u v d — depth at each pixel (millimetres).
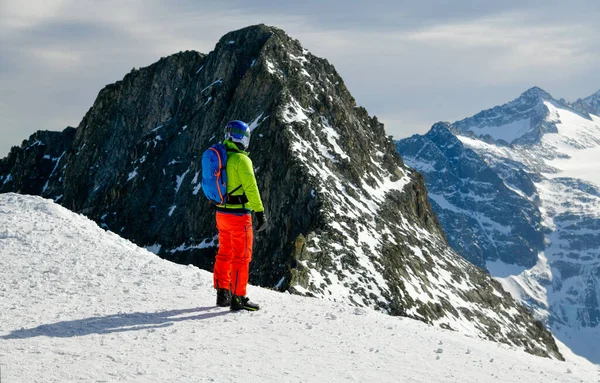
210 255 84938
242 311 8180
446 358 7207
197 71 124938
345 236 68938
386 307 59562
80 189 127312
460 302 78875
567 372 7566
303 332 7484
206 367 5727
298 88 97188
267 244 74500
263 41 114125
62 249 10555
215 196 8141
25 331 6340
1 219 12078
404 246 81500
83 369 5309
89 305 7766
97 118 134500
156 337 6605
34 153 161875
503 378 6664
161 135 115812
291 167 78875
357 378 5977
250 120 94500
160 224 97188
